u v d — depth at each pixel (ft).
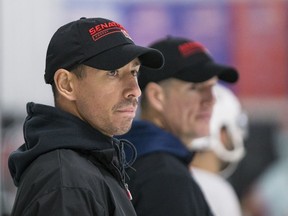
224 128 37.52
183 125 30.27
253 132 60.23
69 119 21.66
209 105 30.58
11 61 54.24
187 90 30.09
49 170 20.38
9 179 46.73
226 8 58.34
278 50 58.95
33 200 19.97
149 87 30.19
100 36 21.93
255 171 60.13
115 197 21.30
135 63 22.77
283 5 58.59
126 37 22.41
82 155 21.47
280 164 60.18
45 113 21.71
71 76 21.98
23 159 21.29
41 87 54.80
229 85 59.21
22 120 53.11
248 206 59.72
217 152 37.11
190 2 58.03
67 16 55.88
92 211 20.10
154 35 57.82
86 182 20.31
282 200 59.11
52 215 19.56
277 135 60.59
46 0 55.21
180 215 25.94
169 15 57.82
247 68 59.26
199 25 58.34
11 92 53.93
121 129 22.16
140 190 26.30
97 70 21.76
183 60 29.91
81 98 21.94
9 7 54.19
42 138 21.17
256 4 58.65
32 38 54.80
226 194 36.01
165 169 26.63
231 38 58.59
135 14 57.57
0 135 49.26
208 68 30.01
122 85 22.16
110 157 21.75
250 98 59.57
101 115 21.91
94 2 56.75
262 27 58.95
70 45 21.89
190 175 27.07
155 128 28.02
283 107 59.77
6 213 43.27
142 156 27.22
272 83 59.52
